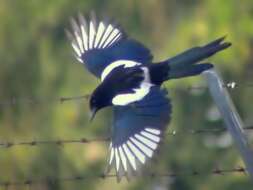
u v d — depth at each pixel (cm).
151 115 717
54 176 1762
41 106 1900
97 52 793
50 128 1869
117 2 2031
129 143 708
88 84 1944
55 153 1769
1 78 1975
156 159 699
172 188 1855
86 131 1844
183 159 1883
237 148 762
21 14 2023
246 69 1961
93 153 1791
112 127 720
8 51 1994
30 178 1734
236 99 1914
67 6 2019
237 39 1972
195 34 1981
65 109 1888
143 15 2038
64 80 1964
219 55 1939
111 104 737
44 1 2027
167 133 796
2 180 1712
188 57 745
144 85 736
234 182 1831
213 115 1917
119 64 774
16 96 1955
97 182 1762
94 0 2020
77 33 808
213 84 761
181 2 2081
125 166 700
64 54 1989
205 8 2031
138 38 2027
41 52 1994
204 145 1908
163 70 740
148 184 1766
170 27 2047
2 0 2030
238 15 1997
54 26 2019
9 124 1883
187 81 1838
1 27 2012
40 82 1973
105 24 806
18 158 1741
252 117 1911
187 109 1905
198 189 1852
